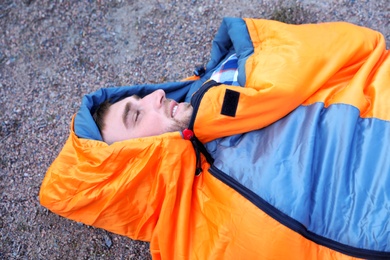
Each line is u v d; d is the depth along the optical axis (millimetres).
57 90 1790
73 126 1330
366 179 1110
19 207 1647
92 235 1592
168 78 1767
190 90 1586
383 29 1653
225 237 1160
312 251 1094
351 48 1286
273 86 1214
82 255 1579
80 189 1271
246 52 1407
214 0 1808
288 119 1251
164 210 1251
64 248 1593
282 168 1158
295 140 1202
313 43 1281
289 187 1126
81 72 1805
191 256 1222
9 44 1862
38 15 1882
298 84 1228
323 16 1713
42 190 1317
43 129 1740
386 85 1232
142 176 1271
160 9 1836
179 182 1280
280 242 1096
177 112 1354
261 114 1247
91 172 1258
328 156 1151
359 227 1075
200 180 1301
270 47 1339
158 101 1356
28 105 1779
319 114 1219
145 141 1250
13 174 1691
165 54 1790
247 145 1260
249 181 1166
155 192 1280
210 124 1268
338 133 1168
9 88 1810
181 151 1273
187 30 1798
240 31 1454
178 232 1234
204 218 1239
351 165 1141
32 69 1824
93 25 1856
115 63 1805
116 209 1300
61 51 1835
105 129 1374
